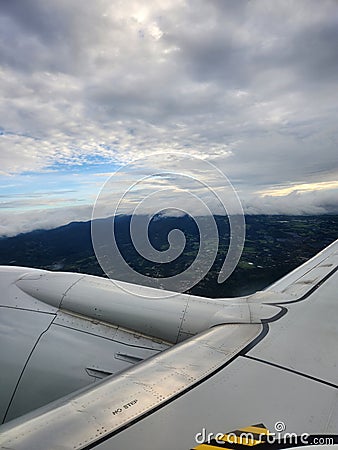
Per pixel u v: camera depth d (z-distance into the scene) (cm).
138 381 325
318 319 546
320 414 289
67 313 590
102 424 252
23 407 471
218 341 450
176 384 321
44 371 495
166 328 564
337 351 425
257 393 314
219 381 332
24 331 549
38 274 672
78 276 658
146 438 242
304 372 365
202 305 602
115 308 585
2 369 498
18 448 221
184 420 266
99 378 493
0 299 601
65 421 254
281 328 505
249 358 392
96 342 546
